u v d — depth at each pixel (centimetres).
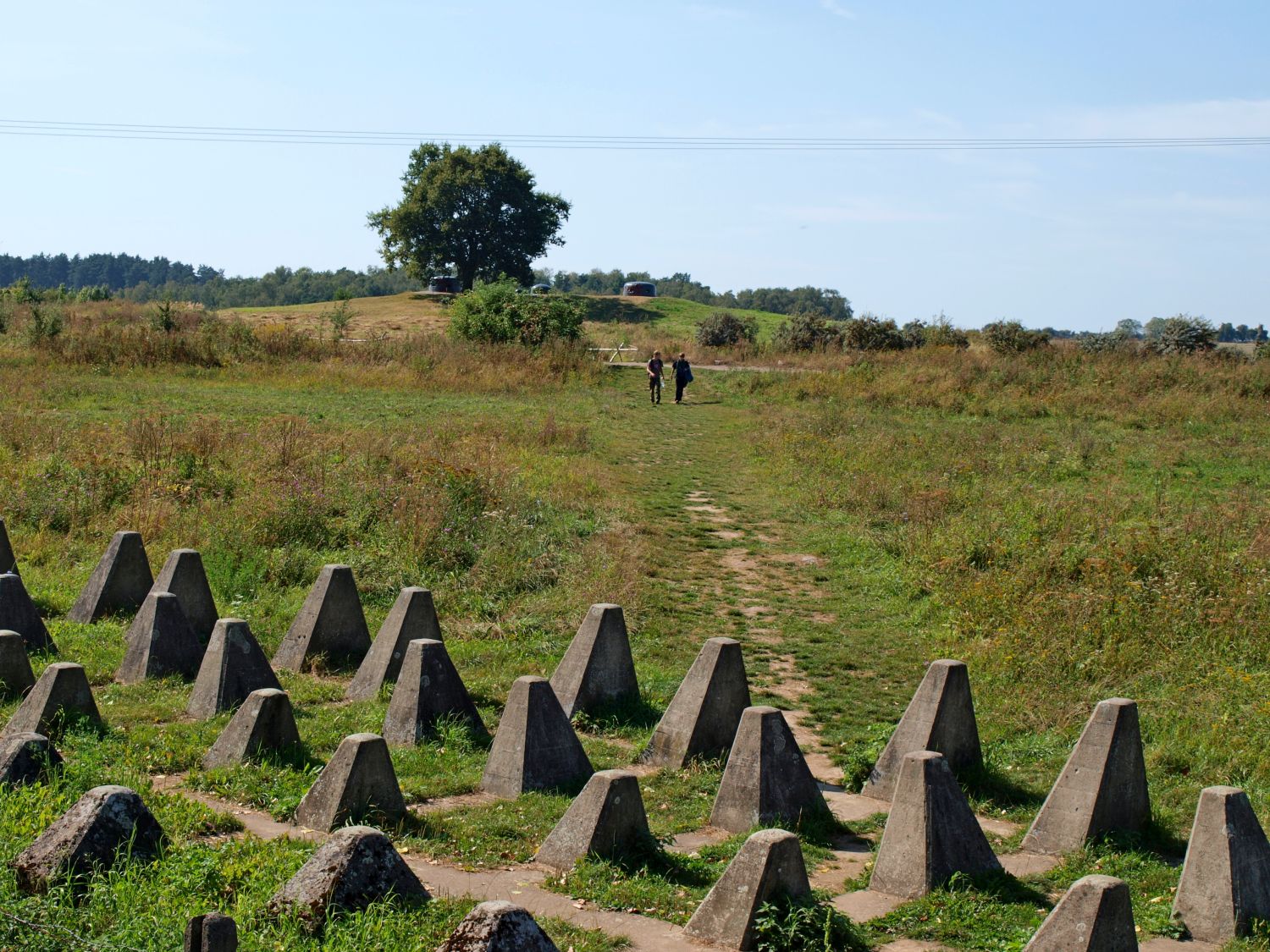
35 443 1947
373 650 1015
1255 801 802
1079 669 1100
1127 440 2612
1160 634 1168
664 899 607
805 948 551
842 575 1517
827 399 3403
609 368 4219
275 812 706
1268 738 918
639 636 1223
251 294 13575
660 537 1684
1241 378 3294
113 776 737
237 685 935
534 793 775
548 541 1546
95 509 1591
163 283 17562
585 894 607
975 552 1509
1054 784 812
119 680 1008
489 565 1421
